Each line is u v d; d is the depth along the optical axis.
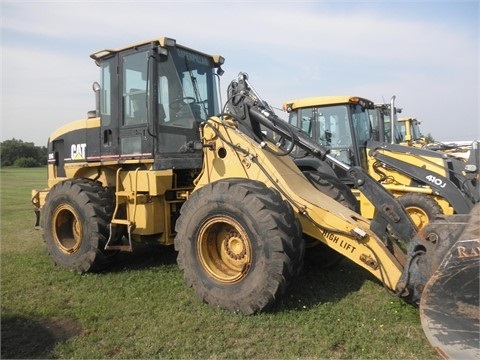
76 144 6.38
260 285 3.81
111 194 5.77
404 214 3.95
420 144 13.70
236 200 3.98
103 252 5.50
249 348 3.39
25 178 29.62
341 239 4.09
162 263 5.91
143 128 5.43
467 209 6.36
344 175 7.86
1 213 11.83
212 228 4.24
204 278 4.18
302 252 3.92
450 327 2.79
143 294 4.63
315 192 4.77
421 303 2.91
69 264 5.61
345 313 3.93
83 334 3.75
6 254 6.66
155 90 5.34
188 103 5.74
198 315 4.00
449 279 2.82
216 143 4.85
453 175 6.82
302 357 3.24
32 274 5.50
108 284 5.05
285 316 3.86
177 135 5.58
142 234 5.32
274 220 3.80
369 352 3.27
